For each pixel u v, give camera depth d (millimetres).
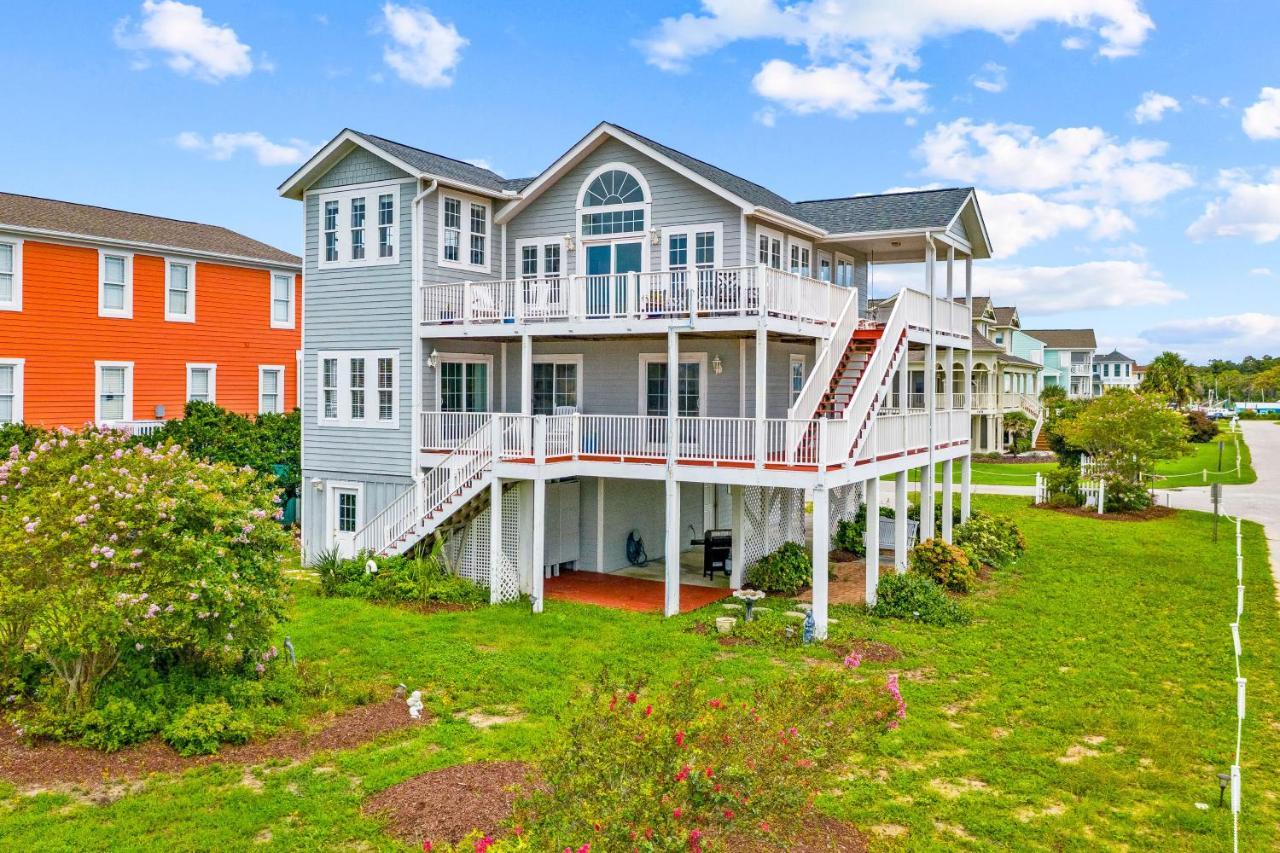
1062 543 23875
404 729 10492
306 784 8984
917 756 9969
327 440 21156
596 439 18766
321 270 21078
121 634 10094
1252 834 8305
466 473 17781
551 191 20953
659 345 20234
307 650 13539
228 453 23453
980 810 8680
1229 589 18359
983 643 14406
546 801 6371
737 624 15016
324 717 10844
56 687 10203
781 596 18312
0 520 9961
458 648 13758
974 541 21328
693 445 17453
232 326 28500
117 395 25422
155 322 26266
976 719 11102
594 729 6500
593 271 20500
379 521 19172
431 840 7684
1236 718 11203
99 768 9242
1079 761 9914
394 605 16875
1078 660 13539
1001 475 41375
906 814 8555
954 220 20594
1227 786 9172
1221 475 41438
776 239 20016
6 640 10820
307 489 21500
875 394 17031
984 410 48562
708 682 12227
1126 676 12750
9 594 9625
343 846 7785
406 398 19828
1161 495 34656
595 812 5863
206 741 9727
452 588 17359
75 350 24328
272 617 12688
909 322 18969
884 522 23016
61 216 25281
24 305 23234
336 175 20719
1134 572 20125
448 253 20312
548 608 16812
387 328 20047
